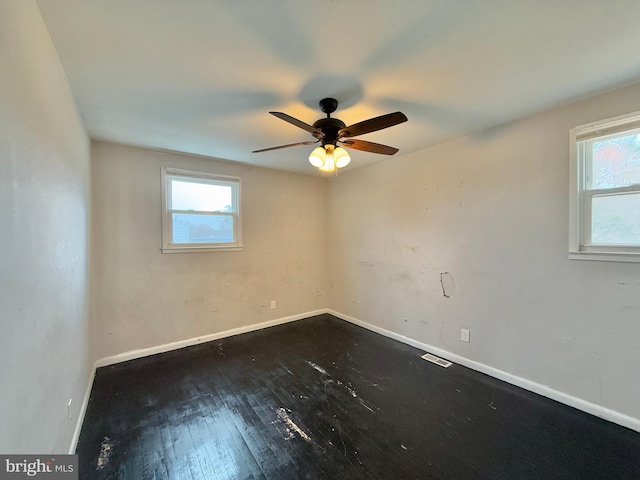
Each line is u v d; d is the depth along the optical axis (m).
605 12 1.21
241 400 2.23
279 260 4.11
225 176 3.59
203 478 1.52
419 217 3.20
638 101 1.79
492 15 1.22
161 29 1.29
